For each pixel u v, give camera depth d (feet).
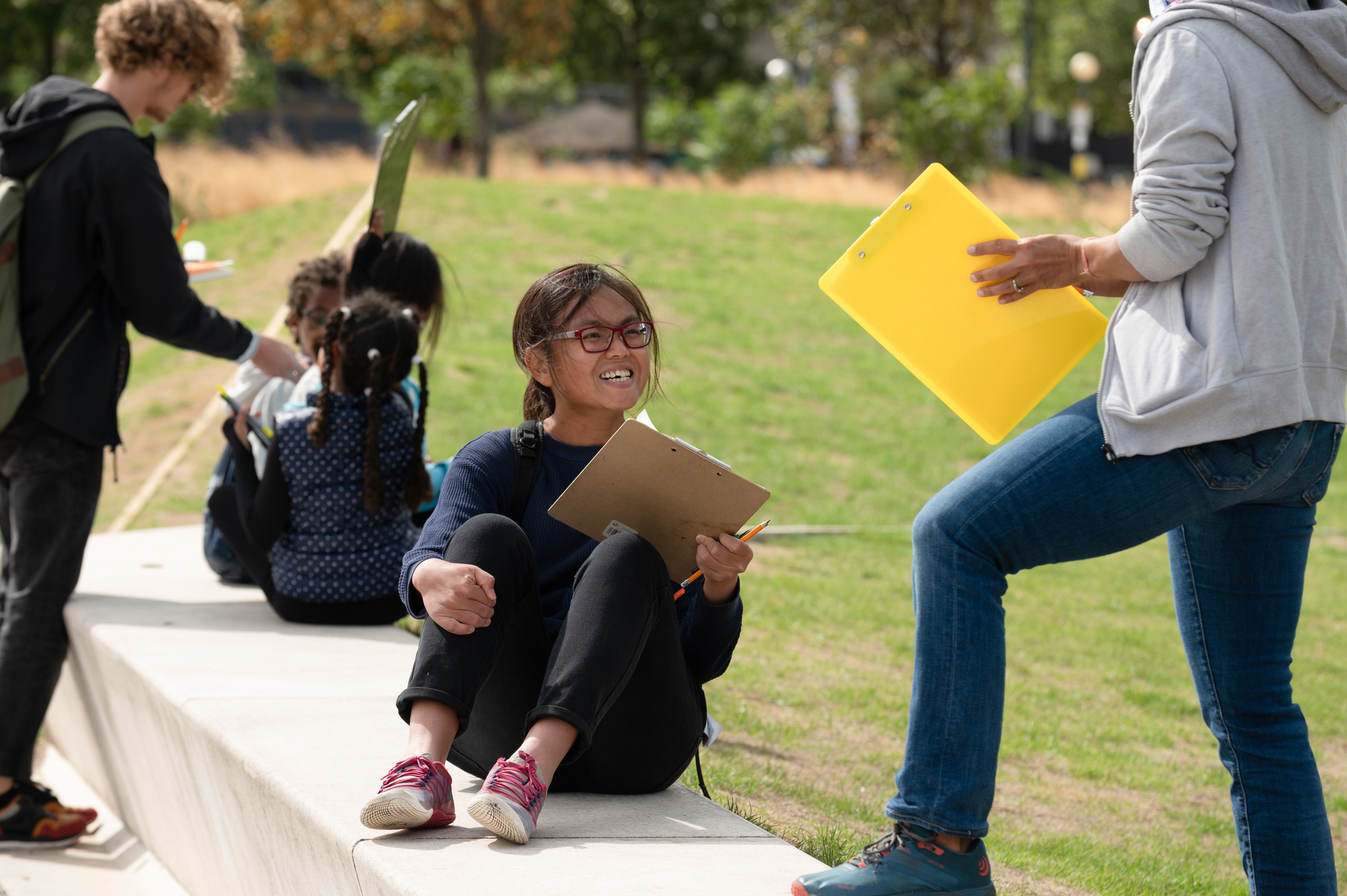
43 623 22.03
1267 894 12.77
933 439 55.93
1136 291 12.18
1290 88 11.72
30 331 21.62
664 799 14.57
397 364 22.03
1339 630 35.22
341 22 137.69
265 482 22.16
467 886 11.23
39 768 26.27
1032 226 99.71
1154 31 12.04
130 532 34.06
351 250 25.41
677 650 13.74
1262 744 12.92
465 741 14.16
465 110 141.59
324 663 20.13
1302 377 11.48
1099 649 31.24
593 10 199.82
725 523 13.64
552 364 14.57
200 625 22.52
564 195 92.79
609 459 13.10
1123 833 19.35
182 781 18.25
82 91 21.95
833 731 22.67
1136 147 12.30
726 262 81.51
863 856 11.71
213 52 22.95
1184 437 11.39
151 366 59.72
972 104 122.42
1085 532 11.75
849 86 162.81
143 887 19.79
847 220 94.27
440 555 13.48
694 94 214.48
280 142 113.50
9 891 18.74
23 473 21.95
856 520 44.68
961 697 11.55
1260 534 12.73
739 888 11.71
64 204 21.35
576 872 11.73
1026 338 13.28
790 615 31.55
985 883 11.55
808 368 64.03
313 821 13.16
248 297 69.97
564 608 14.33
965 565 11.74
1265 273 11.41
